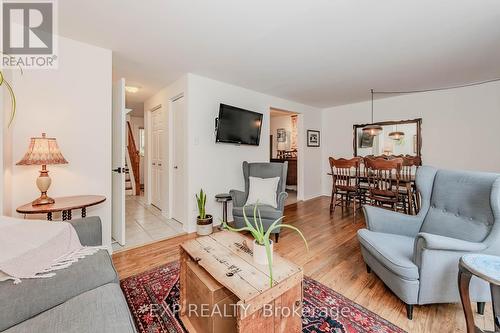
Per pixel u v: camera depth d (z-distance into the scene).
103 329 0.80
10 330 0.81
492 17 1.80
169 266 2.06
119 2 1.60
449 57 2.55
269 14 1.76
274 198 2.88
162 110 3.81
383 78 3.25
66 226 1.33
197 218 2.94
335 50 2.38
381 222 1.97
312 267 2.07
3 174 1.66
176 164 3.47
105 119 2.32
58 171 2.07
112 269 1.20
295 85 3.55
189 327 1.35
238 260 1.32
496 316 1.21
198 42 2.20
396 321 1.41
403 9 1.71
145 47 2.29
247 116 3.51
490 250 1.37
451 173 1.82
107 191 2.35
